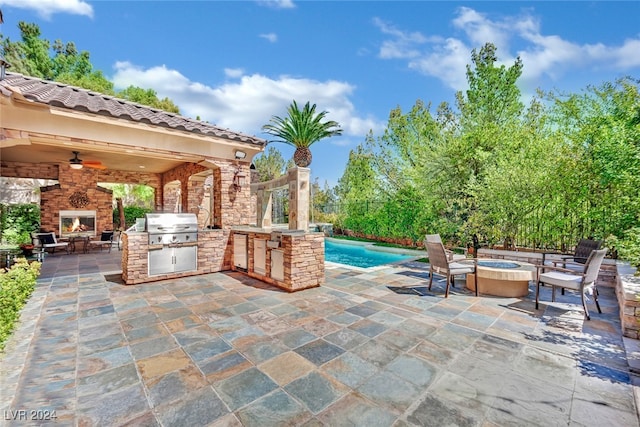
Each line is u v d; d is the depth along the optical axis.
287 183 7.16
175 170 13.26
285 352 3.55
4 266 8.08
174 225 7.36
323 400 2.67
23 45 23.19
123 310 5.02
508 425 2.36
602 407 2.57
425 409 2.55
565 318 4.66
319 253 6.65
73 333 4.09
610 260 6.71
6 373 3.09
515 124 11.39
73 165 9.63
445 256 5.75
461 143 11.09
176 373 3.10
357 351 3.57
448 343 3.78
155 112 8.70
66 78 22.06
